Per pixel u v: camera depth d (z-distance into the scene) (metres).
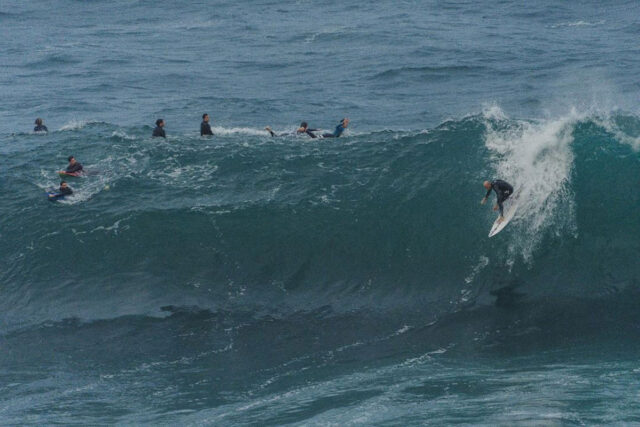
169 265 89.06
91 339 80.94
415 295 84.38
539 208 89.75
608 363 68.50
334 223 91.56
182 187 101.00
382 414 58.88
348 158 103.12
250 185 99.94
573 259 85.50
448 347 76.00
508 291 83.62
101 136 123.50
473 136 101.44
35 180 106.31
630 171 91.69
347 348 77.12
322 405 62.97
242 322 82.31
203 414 63.91
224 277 87.50
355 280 86.38
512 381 65.12
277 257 88.94
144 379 73.00
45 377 74.38
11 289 88.31
